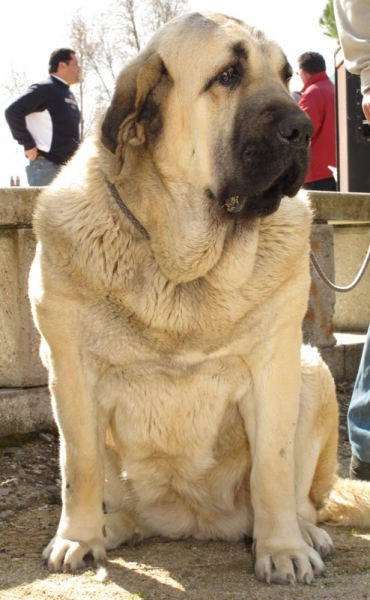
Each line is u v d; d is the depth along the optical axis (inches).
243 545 81.2
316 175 182.9
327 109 180.1
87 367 75.8
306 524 79.0
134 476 80.8
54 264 74.9
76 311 74.9
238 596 68.3
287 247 76.2
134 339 74.4
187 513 83.0
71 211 75.7
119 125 73.4
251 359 76.4
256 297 75.0
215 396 76.9
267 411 76.1
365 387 92.1
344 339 143.2
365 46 93.4
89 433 75.8
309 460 83.6
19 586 69.6
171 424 77.2
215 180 74.9
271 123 71.7
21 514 87.3
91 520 75.5
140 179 74.9
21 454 99.4
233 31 74.4
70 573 72.4
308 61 181.8
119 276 73.7
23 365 105.1
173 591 69.2
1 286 104.4
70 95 169.3
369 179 168.4
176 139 74.9
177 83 74.5
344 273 158.1
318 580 71.6
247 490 82.5
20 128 164.2
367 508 84.6
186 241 74.0
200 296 74.1
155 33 77.8
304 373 84.0
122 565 74.7
